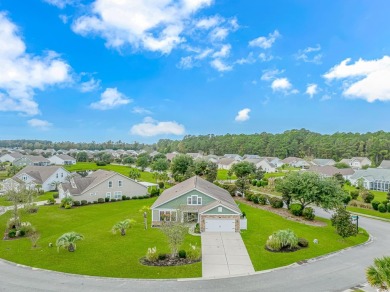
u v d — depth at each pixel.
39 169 81.19
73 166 125.00
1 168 115.25
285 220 45.06
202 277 25.19
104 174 65.94
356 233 35.53
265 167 128.75
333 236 37.62
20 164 121.56
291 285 23.80
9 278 24.94
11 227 39.78
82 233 37.62
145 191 64.62
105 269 26.64
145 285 23.64
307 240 34.44
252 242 34.19
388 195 62.81
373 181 83.00
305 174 48.88
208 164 83.75
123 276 25.28
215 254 30.39
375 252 32.00
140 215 47.44
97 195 59.06
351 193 64.94
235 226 38.09
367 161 137.38
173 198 41.59
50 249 31.84
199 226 38.28
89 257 29.45
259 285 23.77
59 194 65.12
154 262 28.16
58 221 44.72
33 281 24.34
